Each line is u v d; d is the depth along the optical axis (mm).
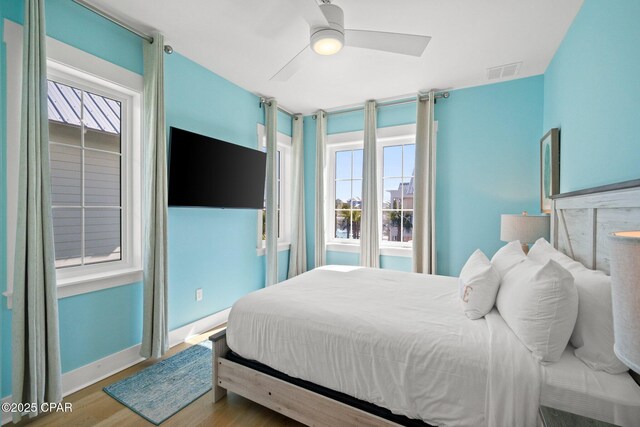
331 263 4145
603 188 1385
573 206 1826
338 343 1454
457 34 2254
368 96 3549
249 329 1734
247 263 3492
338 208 4219
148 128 2291
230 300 3246
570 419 919
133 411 1752
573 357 1171
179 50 2559
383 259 3768
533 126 2975
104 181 2291
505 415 1070
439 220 3422
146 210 2289
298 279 2377
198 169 2660
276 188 3713
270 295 1908
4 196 1641
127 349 2252
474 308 1534
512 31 2211
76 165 2135
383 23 2123
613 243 661
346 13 2008
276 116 3674
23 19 1666
